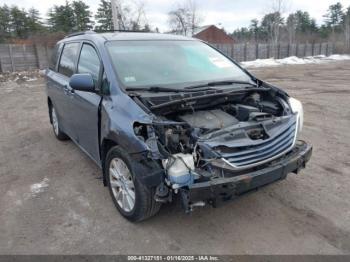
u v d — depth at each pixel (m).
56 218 3.71
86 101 4.15
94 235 3.40
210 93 3.69
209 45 5.04
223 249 3.15
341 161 5.11
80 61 4.65
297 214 3.68
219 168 3.01
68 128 5.37
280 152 3.38
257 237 3.31
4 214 3.83
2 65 22.95
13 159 5.52
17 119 8.40
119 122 3.35
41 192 4.32
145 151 3.03
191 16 38.81
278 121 3.58
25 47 24.19
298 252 3.09
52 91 5.77
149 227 3.50
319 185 4.32
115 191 3.76
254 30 78.38
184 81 3.96
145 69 3.96
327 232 3.37
